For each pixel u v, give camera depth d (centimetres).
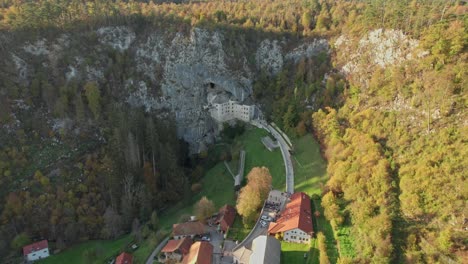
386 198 10438
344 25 17112
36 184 13475
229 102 17838
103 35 17612
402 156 11400
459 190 9431
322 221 11275
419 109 11950
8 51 15400
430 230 9344
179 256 11031
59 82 15662
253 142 16550
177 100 17788
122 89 17000
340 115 14400
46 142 14575
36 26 16362
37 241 12825
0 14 16962
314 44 17612
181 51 17875
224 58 18262
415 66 12962
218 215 12481
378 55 14688
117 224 13350
